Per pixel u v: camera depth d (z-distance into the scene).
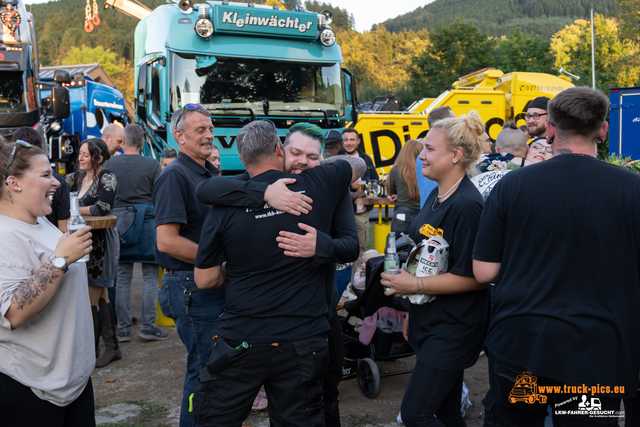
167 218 2.86
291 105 7.90
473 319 2.53
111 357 4.66
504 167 3.58
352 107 8.44
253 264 2.35
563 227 2.04
